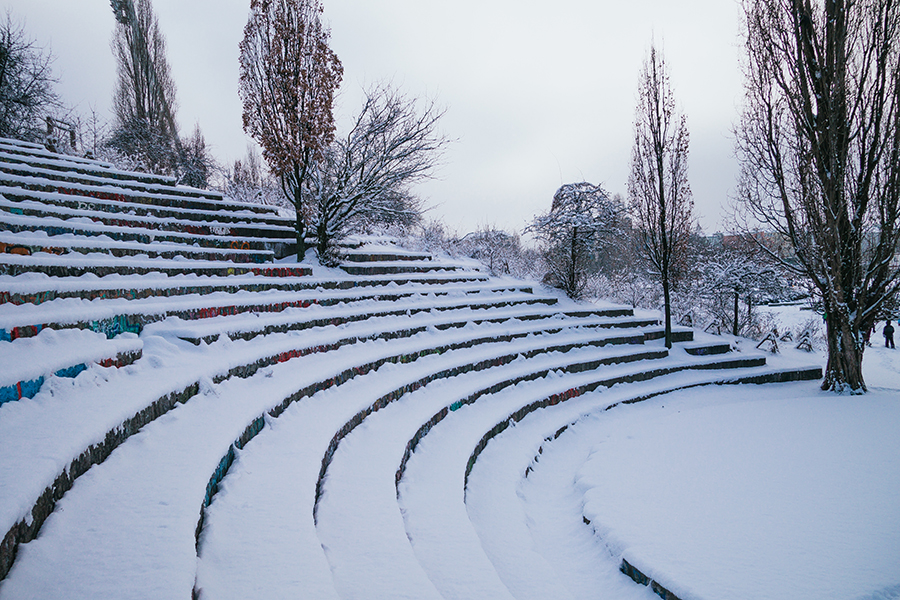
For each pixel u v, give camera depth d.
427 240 17.30
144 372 4.44
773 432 7.78
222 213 10.33
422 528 4.20
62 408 3.37
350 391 6.45
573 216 15.72
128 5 24.80
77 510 2.58
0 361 3.36
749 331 19.77
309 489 3.54
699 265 20.12
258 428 4.51
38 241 5.50
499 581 3.43
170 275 6.84
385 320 9.50
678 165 14.11
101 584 2.02
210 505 3.22
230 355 5.47
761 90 12.20
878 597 3.46
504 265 18.16
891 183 11.36
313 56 10.68
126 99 24.73
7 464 2.50
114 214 7.73
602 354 12.06
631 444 7.23
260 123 10.76
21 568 2.05
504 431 7.65
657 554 4.06
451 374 8.58
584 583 4.13
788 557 3.98
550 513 5.53
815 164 11.72
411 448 5.70
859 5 11.23
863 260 12.20
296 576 2.51
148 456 3.36
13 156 8.37
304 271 9.79
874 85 11.40
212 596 2.31
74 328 4.28
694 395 11.41
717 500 5.15
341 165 11.19
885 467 6.10
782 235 12.84
